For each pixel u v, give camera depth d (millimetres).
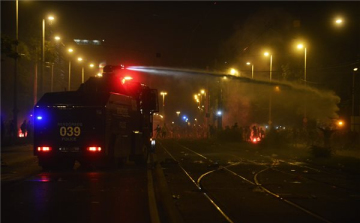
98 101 21500
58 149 21391
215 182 17750
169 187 16375
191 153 34781
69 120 21391
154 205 12359
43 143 21469
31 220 10445
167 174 20500
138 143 24516
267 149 37281
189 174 20531
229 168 23297
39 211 11523
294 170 22312
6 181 17641
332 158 26922
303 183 17484
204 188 16094
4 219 10539
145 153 25906
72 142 21375
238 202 13242
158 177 18031
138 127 25484
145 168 23391
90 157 21312
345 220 10805
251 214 11477
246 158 29969
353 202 13297
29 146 42344
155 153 34000
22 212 11383
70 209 11789
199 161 27625
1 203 12688
